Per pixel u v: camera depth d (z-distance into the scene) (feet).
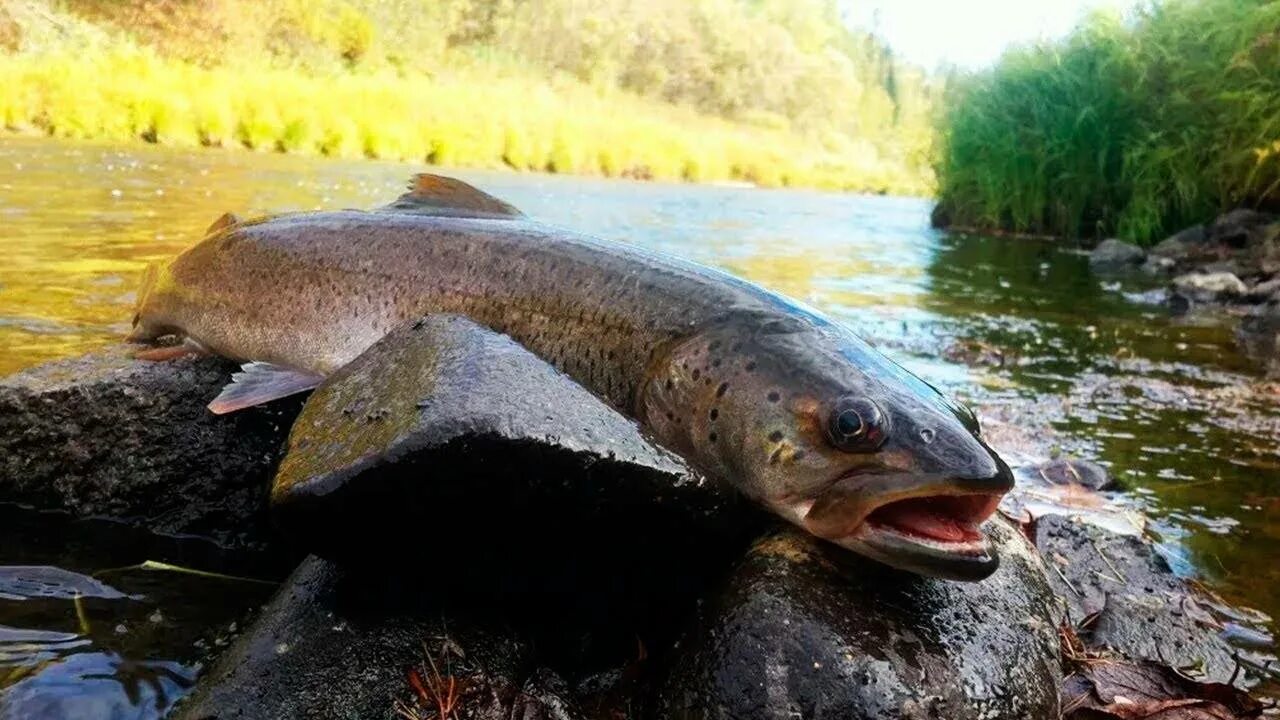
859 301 3.30
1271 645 1.09
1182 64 5.37
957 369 2.37
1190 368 2.52
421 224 1.27
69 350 1.73
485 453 0.80
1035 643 0.89
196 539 1.16
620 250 1.18
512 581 0.87
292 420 1.20
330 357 1.24
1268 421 2.02
